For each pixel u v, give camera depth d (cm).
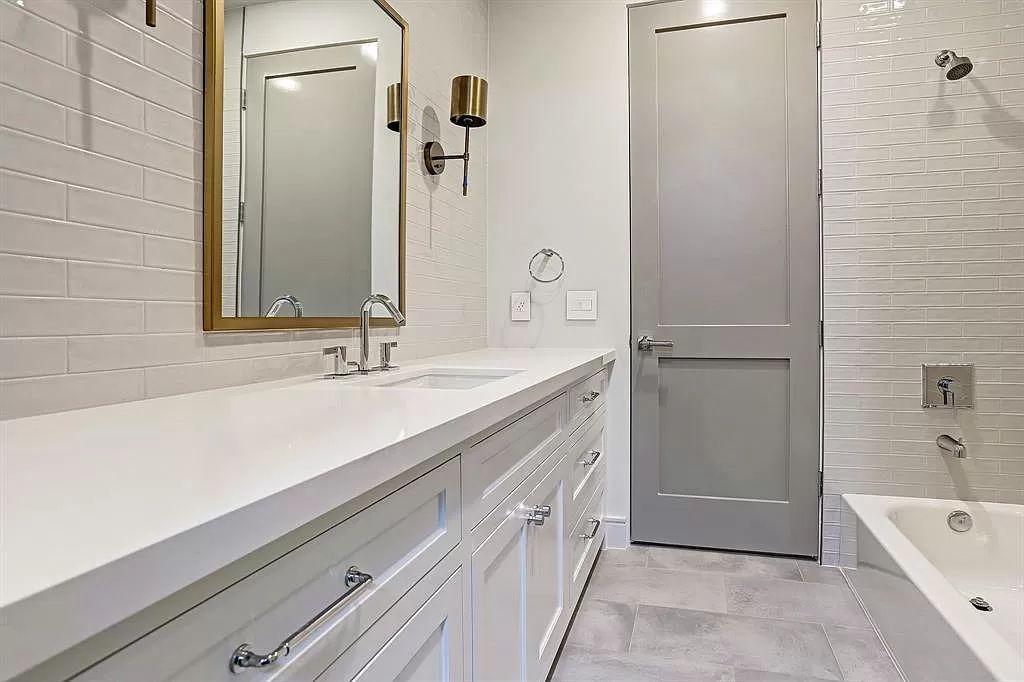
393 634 75
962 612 138
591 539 222
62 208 90
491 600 111
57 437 72
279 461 60
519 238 280
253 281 129
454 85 215
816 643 187
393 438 71
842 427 247
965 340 235
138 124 103
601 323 271
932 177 236
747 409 258
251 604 51
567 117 275
